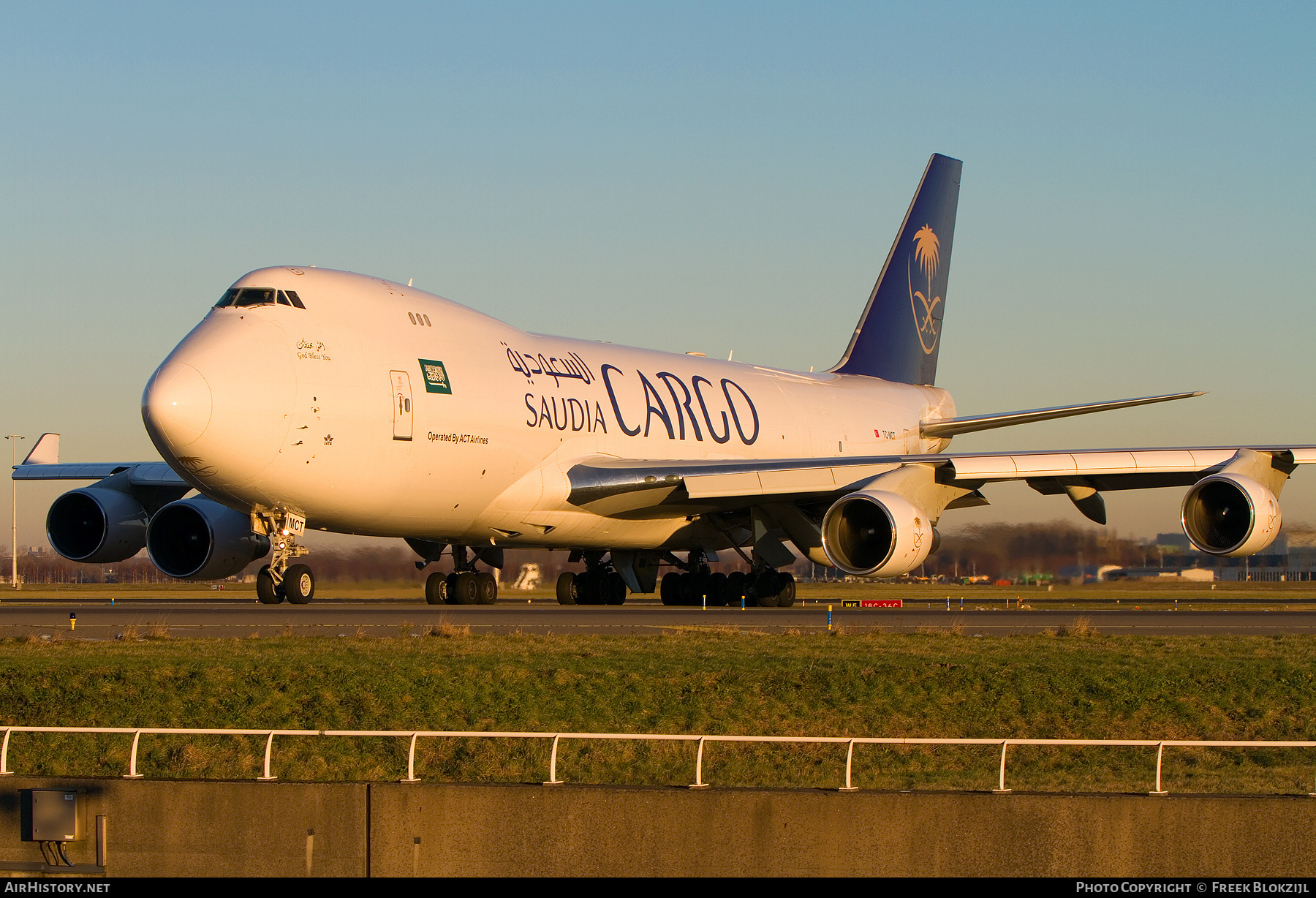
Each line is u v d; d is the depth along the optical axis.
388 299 96.12
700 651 68.62
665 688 60.75
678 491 108.62
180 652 68.38
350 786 44.00
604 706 59.69
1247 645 71.88
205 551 108.56
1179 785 49.41
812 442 136.75
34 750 57.84
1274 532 93.88
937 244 162.88
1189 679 61.00
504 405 99.88
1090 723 58.25
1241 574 173.38
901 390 156.62
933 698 60.03
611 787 43.44
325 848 44.03
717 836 42.53
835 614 100.50
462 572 117.12
